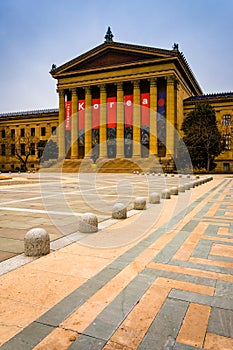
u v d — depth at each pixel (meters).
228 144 58.38
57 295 3.89
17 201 13.08
